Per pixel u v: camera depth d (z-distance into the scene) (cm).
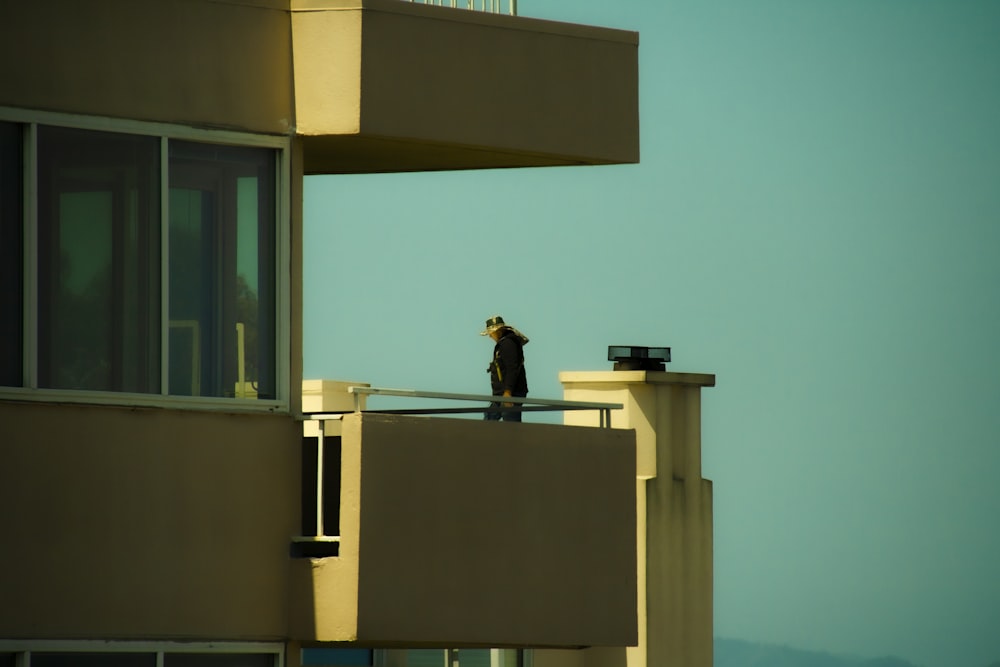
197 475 6059
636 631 6575
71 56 5959
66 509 5838
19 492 5769
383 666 9381
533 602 6366
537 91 6619
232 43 6234
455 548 6225
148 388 6019
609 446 6588
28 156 5869
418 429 6191
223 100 6206
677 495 9938
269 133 6281
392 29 6347
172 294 6097
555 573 6419
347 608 6059
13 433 5772
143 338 6028
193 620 6012
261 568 6150
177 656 5994
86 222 5959
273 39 6309
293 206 6306
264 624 6134
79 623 5831
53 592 5800
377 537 6091
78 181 5956
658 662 9712
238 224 6234
